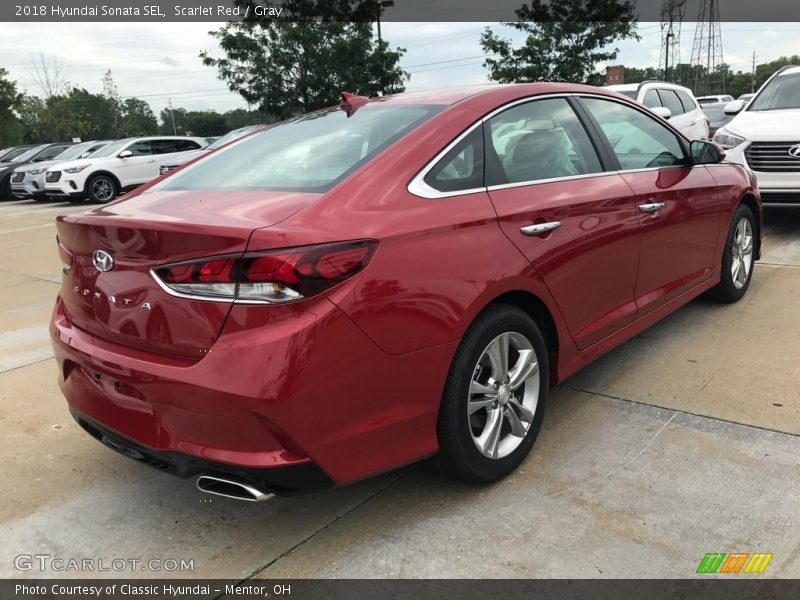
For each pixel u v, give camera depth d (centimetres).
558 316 294
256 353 202
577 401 349
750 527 240
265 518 262
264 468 208
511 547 236
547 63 2027
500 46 2055
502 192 273
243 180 271
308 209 223
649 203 352
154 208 249
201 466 218
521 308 291
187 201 254
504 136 289
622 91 946
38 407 371
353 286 214
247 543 248
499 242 260
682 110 1045
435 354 237
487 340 258
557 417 332
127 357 227
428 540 243
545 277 280
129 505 274
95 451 320
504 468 276
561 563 227
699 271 423
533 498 265
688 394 348
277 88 1972
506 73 2047
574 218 298
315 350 206
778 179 665
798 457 282
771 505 251
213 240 205
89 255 242
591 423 324
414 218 237
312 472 215
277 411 202
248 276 203
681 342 422
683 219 387
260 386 200
